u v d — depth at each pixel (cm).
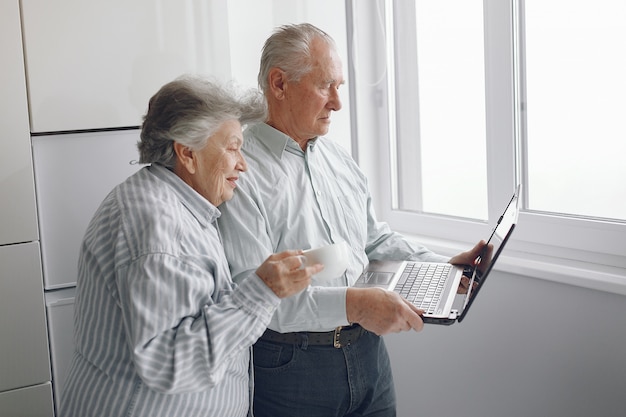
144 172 129
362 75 246
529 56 199
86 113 182
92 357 124
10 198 175
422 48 235
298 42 154
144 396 120
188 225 124
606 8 180
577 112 190
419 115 240
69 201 184
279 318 143
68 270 186
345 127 248
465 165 227
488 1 205
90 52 181
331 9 240
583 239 190
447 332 214
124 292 117
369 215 181
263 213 150
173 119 124
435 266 167
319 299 142
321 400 157
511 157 205
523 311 192
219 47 197
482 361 205
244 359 137
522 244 206
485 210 223
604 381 176
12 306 178
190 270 118
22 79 173
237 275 144
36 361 182
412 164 246
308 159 162
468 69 221
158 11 188
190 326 116
